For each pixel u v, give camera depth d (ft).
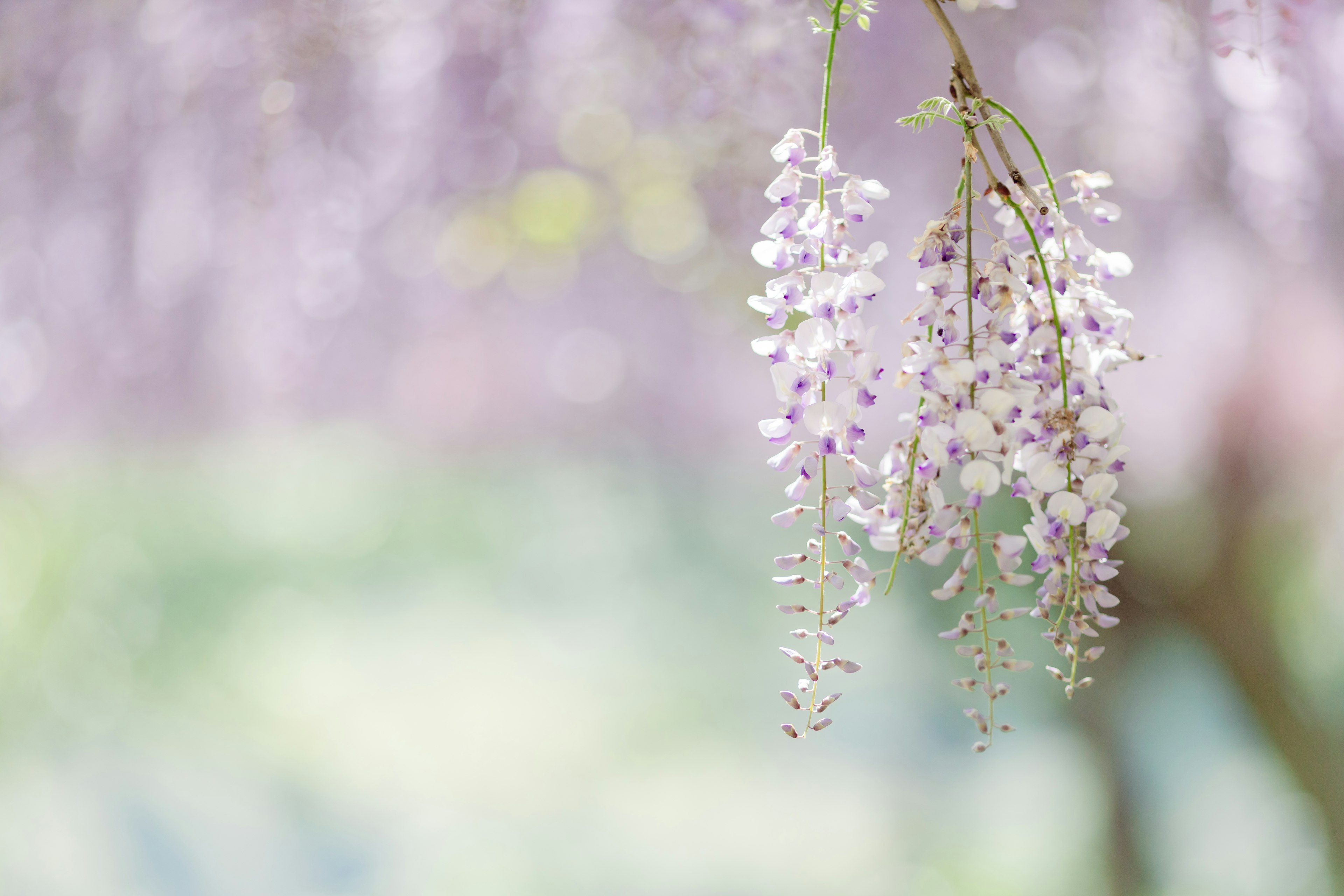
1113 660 20.39
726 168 9.27
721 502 27.32
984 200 6.82
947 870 28.40
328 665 38.42
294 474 15.34
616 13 9.53
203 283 11.11
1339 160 9.02
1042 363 6.68
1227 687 23.43
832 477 7.43
